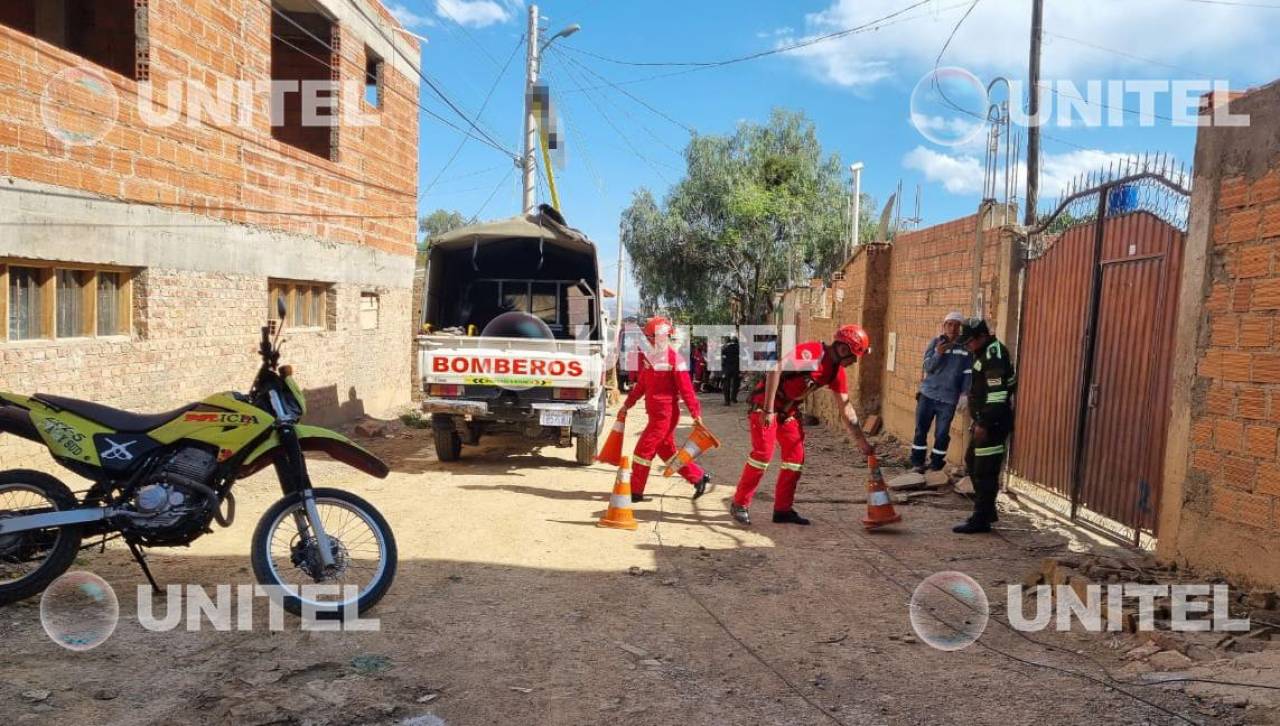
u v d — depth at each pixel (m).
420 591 5.13
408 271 17.38
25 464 7.64
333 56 13.87
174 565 5.42
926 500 8.45
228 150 10.70
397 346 16.95
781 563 6.11
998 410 7.04
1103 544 6.73
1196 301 5.71
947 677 3.96
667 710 3.55
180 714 3.35
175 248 9.62
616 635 4.48
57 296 8.18
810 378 7.30
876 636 4.59
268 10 11.63
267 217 11.71
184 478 4.50
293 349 12.48
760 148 33.41
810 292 19.95
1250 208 5.25
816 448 12.45
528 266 12.22
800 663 4.14
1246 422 5.22
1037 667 4.09
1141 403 6.47
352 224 14.58
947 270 10.81
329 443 4.74
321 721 3.34
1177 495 5.82
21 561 4.45
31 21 10.40
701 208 33.59
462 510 7.63
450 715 3.44
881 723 3.43
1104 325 7.07
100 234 8.39
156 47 9.24
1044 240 8.59
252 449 4.62
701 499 8.53
